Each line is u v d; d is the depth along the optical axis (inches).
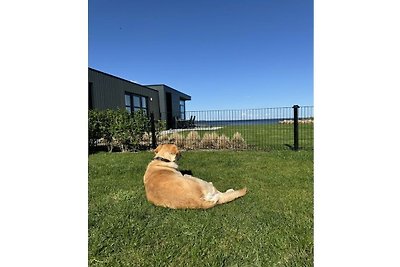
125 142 314.2
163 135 331.6
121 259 73.5
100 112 317.4
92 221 96.9
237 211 103.2
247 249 76.2
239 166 187.9
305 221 91.5
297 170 168.9
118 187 142.2
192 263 70.8
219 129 355.6
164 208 107.9
